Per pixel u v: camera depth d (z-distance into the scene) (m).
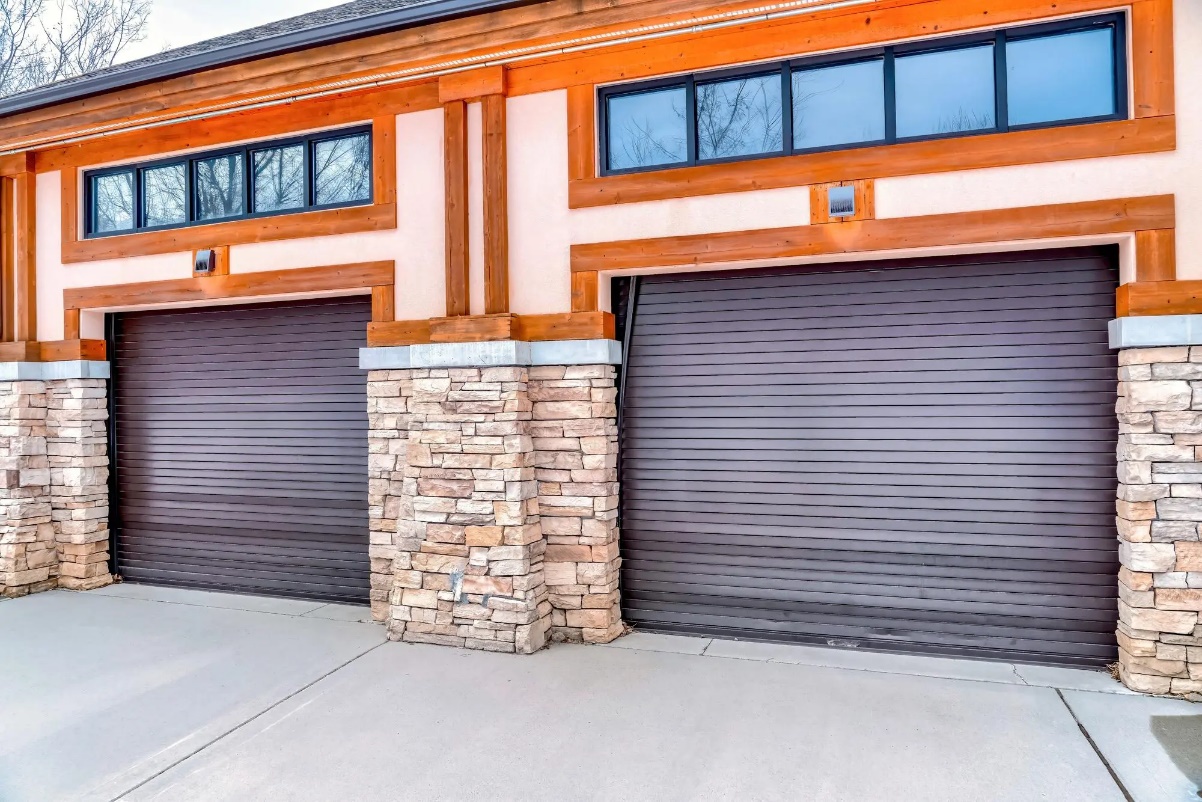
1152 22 4.26
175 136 6.45
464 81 5.43
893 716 4.05
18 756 3.79
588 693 4.43
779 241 4.89
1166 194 4.23
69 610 6.29
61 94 6.16
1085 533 4.66
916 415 4.98
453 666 4.90
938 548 4.95
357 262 5.87
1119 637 4.48
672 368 5.48
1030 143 4.44
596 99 5.30
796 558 5.23
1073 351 4.67
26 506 6.89
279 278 6.10
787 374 5.23
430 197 5.65
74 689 4.62
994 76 4.62
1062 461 4.70
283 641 5.45
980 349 4.85
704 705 4.24
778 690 4.43
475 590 5.21
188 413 6.96
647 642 5.32
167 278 6.51
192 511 6.96
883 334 5.04
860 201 4.73
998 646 4.84
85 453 6.98
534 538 5.28
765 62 4.98
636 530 5.57
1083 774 3.44
